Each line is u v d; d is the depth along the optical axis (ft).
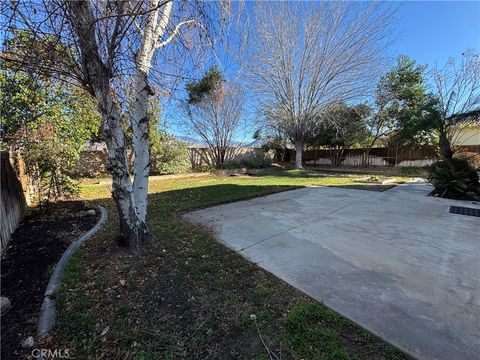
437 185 21.67
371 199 19.98
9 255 9.11
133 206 8.98
